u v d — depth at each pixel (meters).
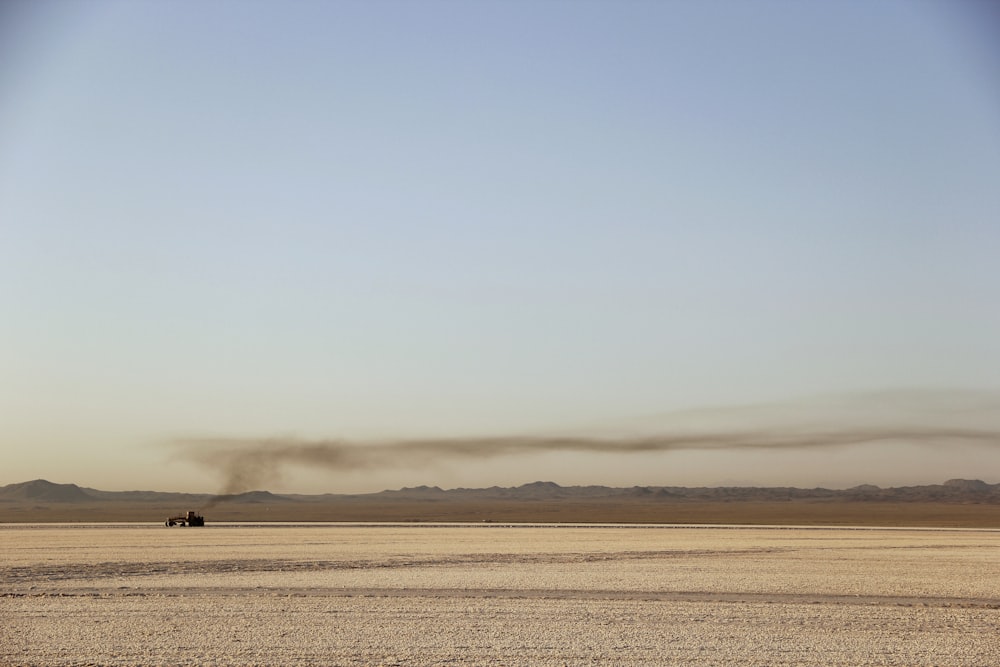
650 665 30.36
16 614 40.72
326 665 29.95
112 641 33.97
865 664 31.00
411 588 51.47
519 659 31.14
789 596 49.28
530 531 123.31
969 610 44.28
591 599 46.84
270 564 66.75
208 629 36.69
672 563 70.06
